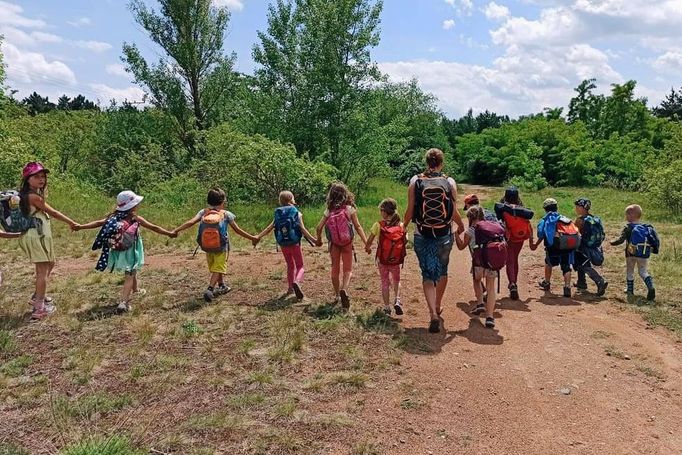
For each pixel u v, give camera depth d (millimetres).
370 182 27281
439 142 46188
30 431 3742
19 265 8562
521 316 6707
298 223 7070
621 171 34656
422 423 4125
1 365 4781
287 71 22172
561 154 36188
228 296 7176
